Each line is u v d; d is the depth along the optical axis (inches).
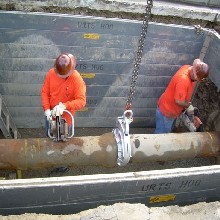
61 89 148.3
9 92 192.4
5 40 169.9
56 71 142.1
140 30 177.8
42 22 166.1
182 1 211.9
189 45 191.3
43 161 147.3
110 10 184.5
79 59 184.4
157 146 158.9
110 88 201.3
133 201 124.9
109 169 196.9
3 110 188.7
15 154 144.4
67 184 108.8
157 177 116.2
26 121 209.2
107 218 107.3
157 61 194.5
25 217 107.7
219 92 197.0
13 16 161.6
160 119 193.2
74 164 151.6
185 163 207.9
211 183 126.4
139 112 220.4
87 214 108.7
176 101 173.8
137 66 132.2
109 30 174.9
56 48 177.5
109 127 224.4
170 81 196.5
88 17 168.1
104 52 183.6
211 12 200.2
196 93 214.8
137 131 227.6
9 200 110.6
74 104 145.2
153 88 207.8
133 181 114.3
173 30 182.4
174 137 163.0
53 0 174.2
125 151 148.0
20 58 178.2
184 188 125.3
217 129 197.5
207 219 113.6
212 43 188.9
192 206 116.9
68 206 118.8
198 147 164.9
